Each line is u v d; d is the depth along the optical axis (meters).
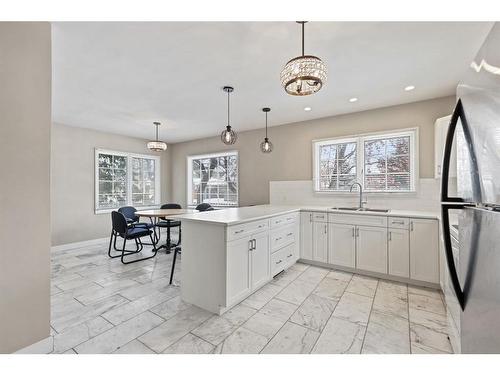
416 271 2.69
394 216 2.82
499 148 0.65
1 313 1.49
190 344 1.71
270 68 2.39
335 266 3.25
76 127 4.57
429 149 3.16
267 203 4.64
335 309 2.19
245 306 2.25
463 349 0.92
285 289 2.62
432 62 2.26
